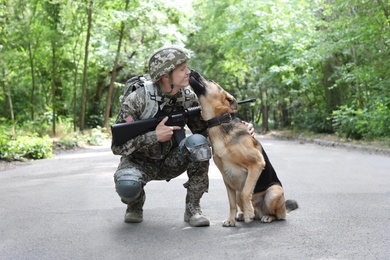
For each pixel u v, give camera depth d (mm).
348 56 20078
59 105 22797
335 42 16141
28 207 5840
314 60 18812
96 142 18422
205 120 4613
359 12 14344
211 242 4074
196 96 4715
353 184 7371
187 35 31359
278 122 34531
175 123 4590
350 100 20500
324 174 8641
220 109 4562
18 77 21750
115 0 21047
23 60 20328
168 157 4816
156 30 20672
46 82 23578
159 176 4926
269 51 23438
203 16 31828
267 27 23266
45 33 18688
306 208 5496
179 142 4547
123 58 23000
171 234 4383
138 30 20750
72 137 17688
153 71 4449
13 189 7324
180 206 5758
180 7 21328
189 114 4641
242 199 4527
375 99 15109
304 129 25219
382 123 14273
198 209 4801
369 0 13867
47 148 12828
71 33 19703
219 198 6289
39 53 20531
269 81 24344
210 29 29578
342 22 14969
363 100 17484
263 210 4840
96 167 10219
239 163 4527
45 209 5699
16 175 9070
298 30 21797
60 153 14477
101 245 4059
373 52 15086
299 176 8375
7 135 14180
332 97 20953
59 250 3938
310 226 4586
